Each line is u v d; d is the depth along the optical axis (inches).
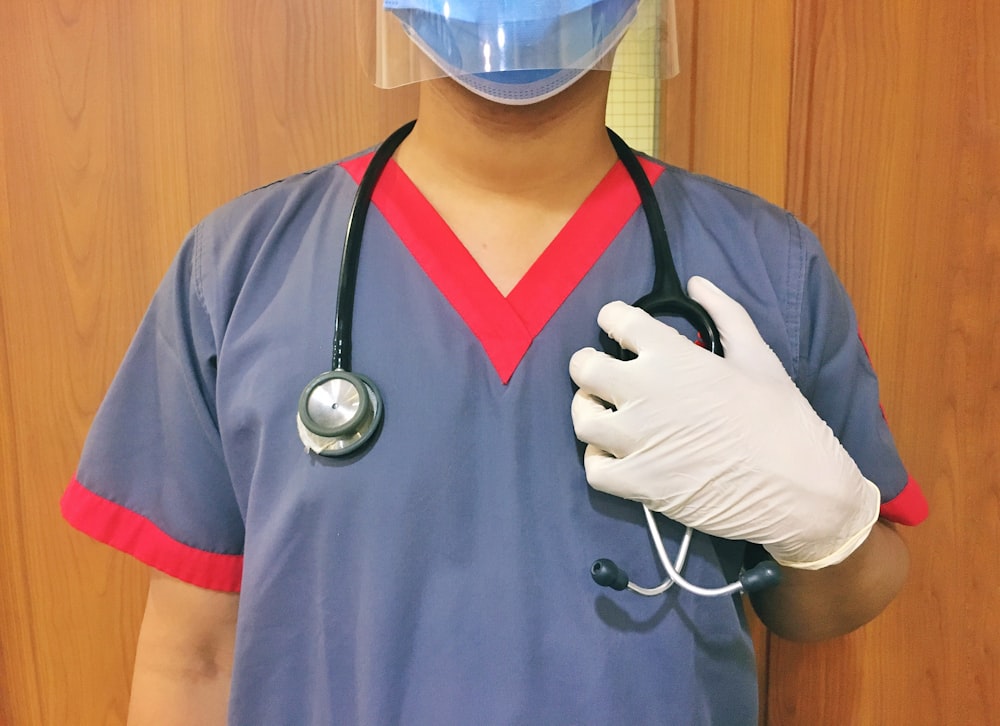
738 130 31.7
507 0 19.5
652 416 19.8
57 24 30.3
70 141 30.9
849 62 31.6
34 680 33.5
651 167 24.9
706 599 21.1
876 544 25.5
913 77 31.8
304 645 21.1
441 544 20.1
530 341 21.3
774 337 23.1
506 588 19.7
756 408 20.3
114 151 31.0
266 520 21.1
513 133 22.0
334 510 20.3
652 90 31.8
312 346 21.4
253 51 30.8
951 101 32.1
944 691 35.6
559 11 19.5
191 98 30.8
